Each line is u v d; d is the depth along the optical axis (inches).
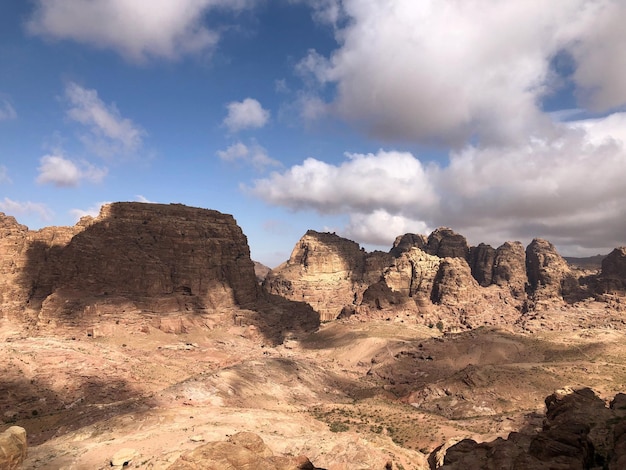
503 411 4820.4
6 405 4402.1
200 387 4901.6
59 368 5300.2
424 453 3425.2
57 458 2605.8
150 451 2659.9
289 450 2802.7
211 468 1529.3
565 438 1432.1
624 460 1176.2
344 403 5398.6
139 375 5634.8
